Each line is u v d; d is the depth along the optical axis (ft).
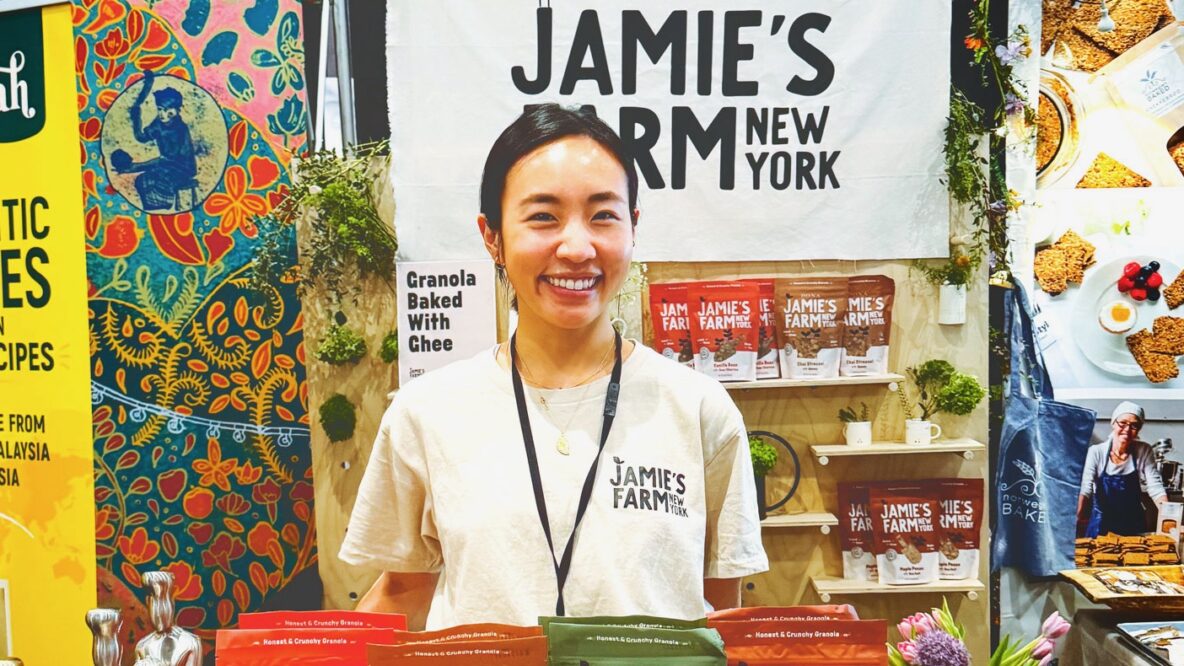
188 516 9.28
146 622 9.22
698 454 5.74
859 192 8.83
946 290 8.92
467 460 5.64
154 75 9.03
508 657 4.75
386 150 9.05
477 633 4.85
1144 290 8.95
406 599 6.50
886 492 9.11
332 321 9.22
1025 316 9.00
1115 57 8.87
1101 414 9.06
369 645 4.72
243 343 9.27
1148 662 7.39
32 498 8.97
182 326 9.20
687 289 8.98
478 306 8.95
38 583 9.01
